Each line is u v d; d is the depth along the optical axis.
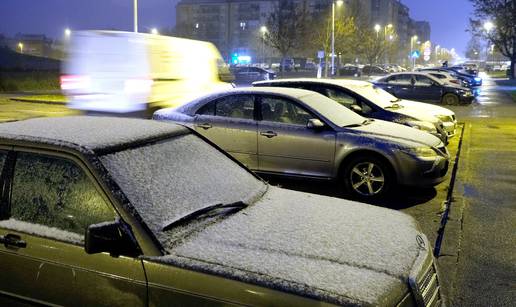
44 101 23.72
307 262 2.88
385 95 11.84
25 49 101.75
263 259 2.88
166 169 3.62
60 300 3.13
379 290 2.69
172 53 17.36
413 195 8.02
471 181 8.85
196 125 8.41
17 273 3.25
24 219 3.35
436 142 8.00
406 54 130.88
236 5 126.81
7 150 3.50
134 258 2.92
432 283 3.17
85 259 3.04
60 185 3.30
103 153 3.34
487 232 6.36
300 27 55.47
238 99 8.34
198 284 2.77
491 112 20.91
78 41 17.14
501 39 51.06
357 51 68.94
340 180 7.82
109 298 2.97
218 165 4.06
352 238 3.26
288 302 2.61
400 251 3.16
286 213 3.62
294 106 8.02
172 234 3.08
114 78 16.72
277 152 7.96
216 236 3.14
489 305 4.57
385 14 125.06
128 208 3.06
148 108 16.56
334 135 7.70
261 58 107.81
